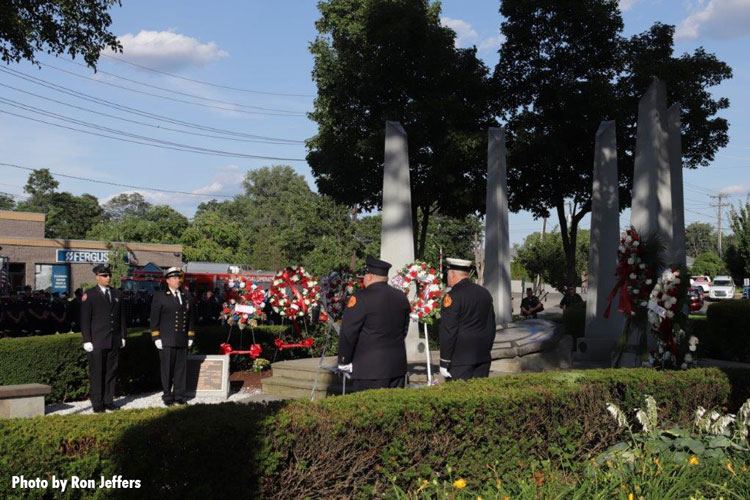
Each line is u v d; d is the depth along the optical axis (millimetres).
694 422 5879
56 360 9477
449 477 4871
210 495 3879
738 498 4469
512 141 24438
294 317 12125
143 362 10391
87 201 79438
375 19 24078
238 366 12141
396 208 11039
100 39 14469
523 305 20844
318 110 29422
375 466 4559
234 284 11797
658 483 4543
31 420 3975
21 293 20766
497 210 14656
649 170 11891
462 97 24984
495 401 5082
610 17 24328
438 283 8352
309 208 38500
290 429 4184
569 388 5598
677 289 7430
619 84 24469
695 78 24078
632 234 8578
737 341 13148
